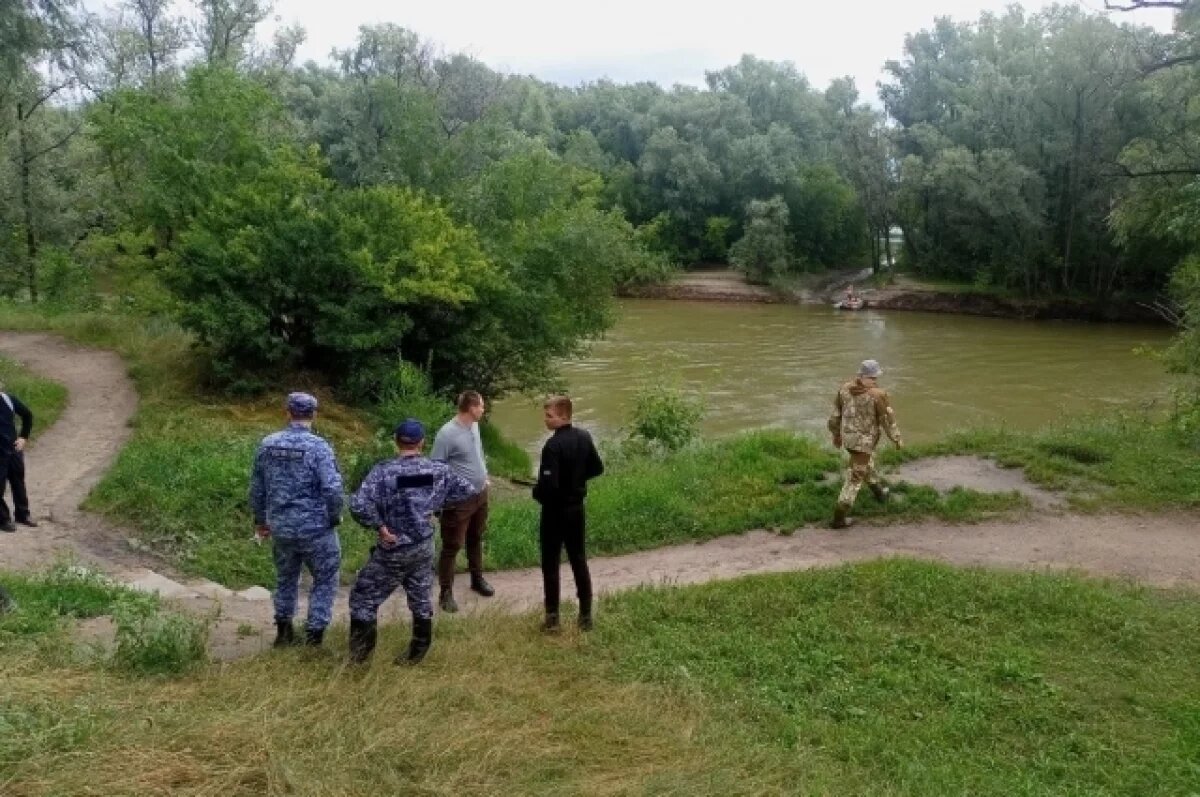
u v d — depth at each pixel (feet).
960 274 191.01
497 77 163.32
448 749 17.48
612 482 41.32
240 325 52.13
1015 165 161.07
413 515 21.91
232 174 59.11
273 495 22.61
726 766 18.38
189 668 20.85
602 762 18.17
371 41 142.31
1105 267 163.53
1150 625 26.89
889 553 33.99
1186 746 20.45
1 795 14.38
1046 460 42.96
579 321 69.10
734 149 219.61
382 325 56.85
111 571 30.68
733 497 39.04
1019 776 19.25
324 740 17.48
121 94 64.28
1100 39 152.56
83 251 98.94
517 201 69.67
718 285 199.82
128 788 14.93
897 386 100.37
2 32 65.21
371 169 73.41
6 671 19.19
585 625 25.57
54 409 51.67
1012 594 28.55
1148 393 93.86
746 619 27.04
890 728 20.95
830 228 219.20
